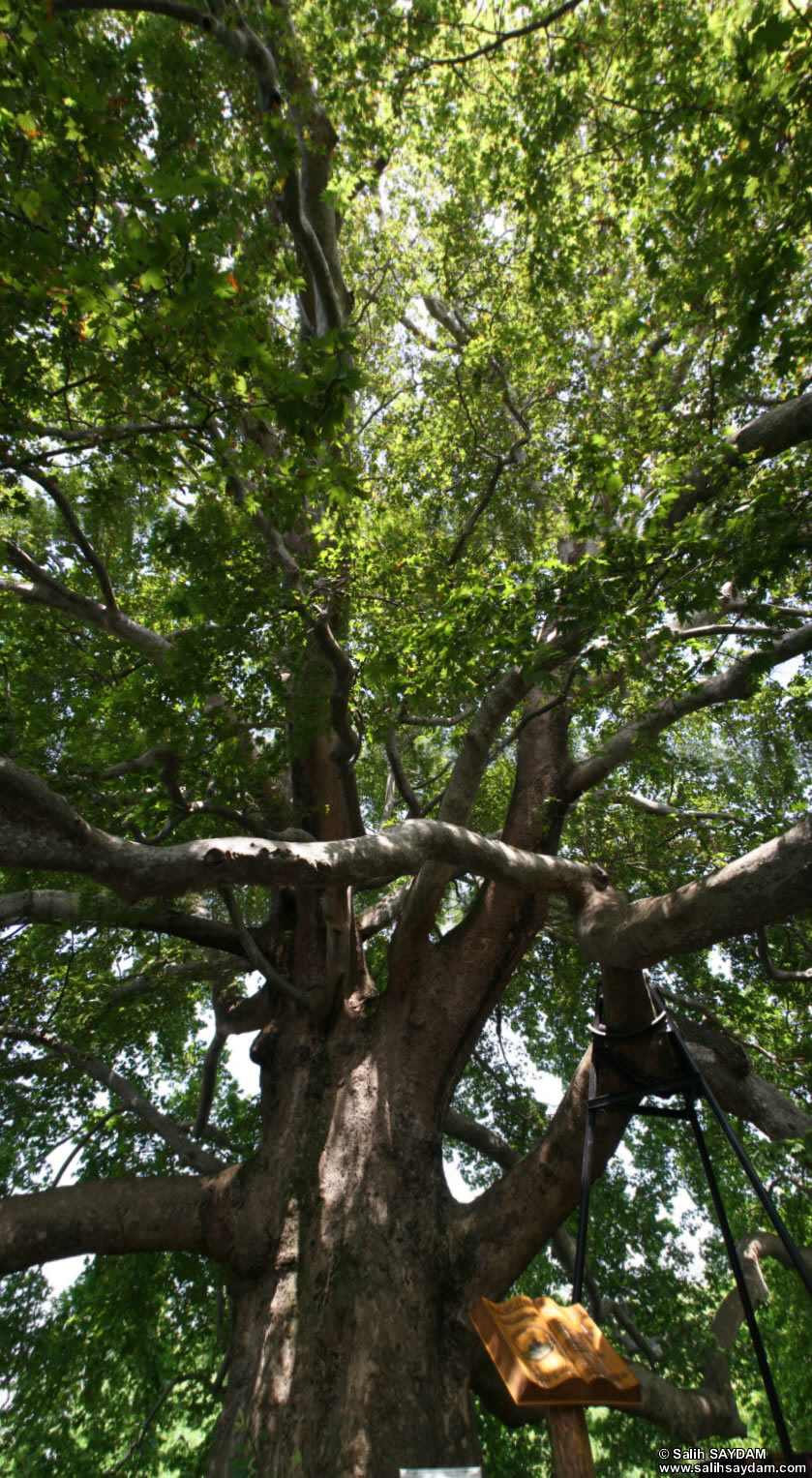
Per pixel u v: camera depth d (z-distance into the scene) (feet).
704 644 23.61
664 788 47.98
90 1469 37.86
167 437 22.71
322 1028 32.35
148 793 25.90
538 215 32.96
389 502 37.17
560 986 49.19
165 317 17.60
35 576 31.55
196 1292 40.14
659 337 39.45
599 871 25.81
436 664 24.48
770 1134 29.48
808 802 45.65
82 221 21.42
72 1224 27.17
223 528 27.96
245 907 50.75
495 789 51.11
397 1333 24.64
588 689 28.07
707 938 19.89
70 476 39.58
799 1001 42.09
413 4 28.48
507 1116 48.57
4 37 17.66
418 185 42.27
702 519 22.06
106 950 39.27
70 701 31.27
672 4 27.86
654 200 28.32
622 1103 23.16
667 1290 42.24
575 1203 27.09
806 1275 16.57
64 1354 39.27
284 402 17.84
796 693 31.40
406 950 31.99
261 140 26.40
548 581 23.53
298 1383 23.80
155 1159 44.78
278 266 22.86
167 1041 50.31
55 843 15.79
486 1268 26.55
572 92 29.63
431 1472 14.07
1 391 20.03
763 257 22.07
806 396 26.08
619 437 31.17
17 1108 42.68
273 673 27.91
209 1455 23.65
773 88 21.95
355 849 19.58
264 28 28.43
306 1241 26.66
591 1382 10.00
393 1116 29.50
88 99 17.60
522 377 38.70
